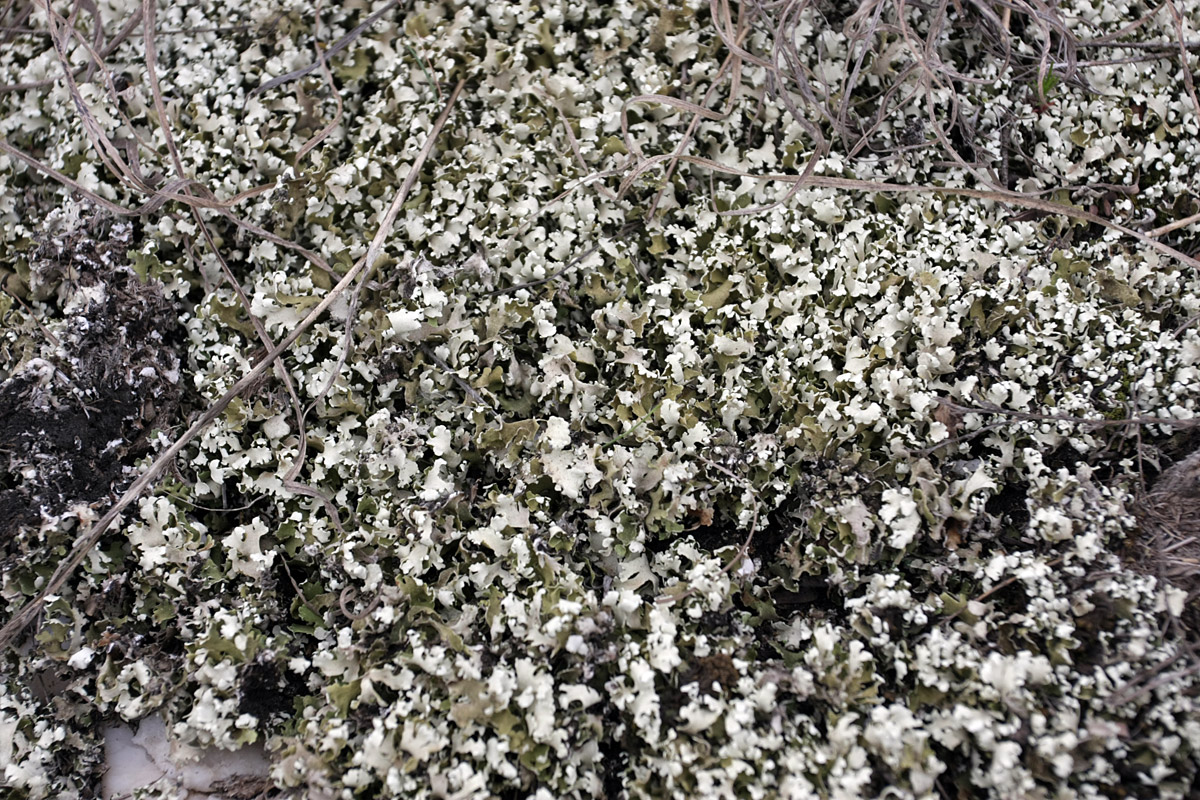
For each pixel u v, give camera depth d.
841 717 0.31
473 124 0.38
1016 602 0.32
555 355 0.35
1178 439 0.34
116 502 0.34
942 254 0.35
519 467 0.34
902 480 0.33
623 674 0.31
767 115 0.38
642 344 0.35
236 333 0.36
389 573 0.33
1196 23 0.37
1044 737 0.30
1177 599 0.31
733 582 0.33
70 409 0.34
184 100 0.38
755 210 0.36
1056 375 0.34
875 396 0.34
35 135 0.38
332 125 0.38
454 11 0.39
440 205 0.36
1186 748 0.30
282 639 0.33
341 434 0.34
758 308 0.35
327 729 0.31
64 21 0.37
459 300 0.35
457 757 0.31
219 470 0.34
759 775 0.31
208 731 0.32
